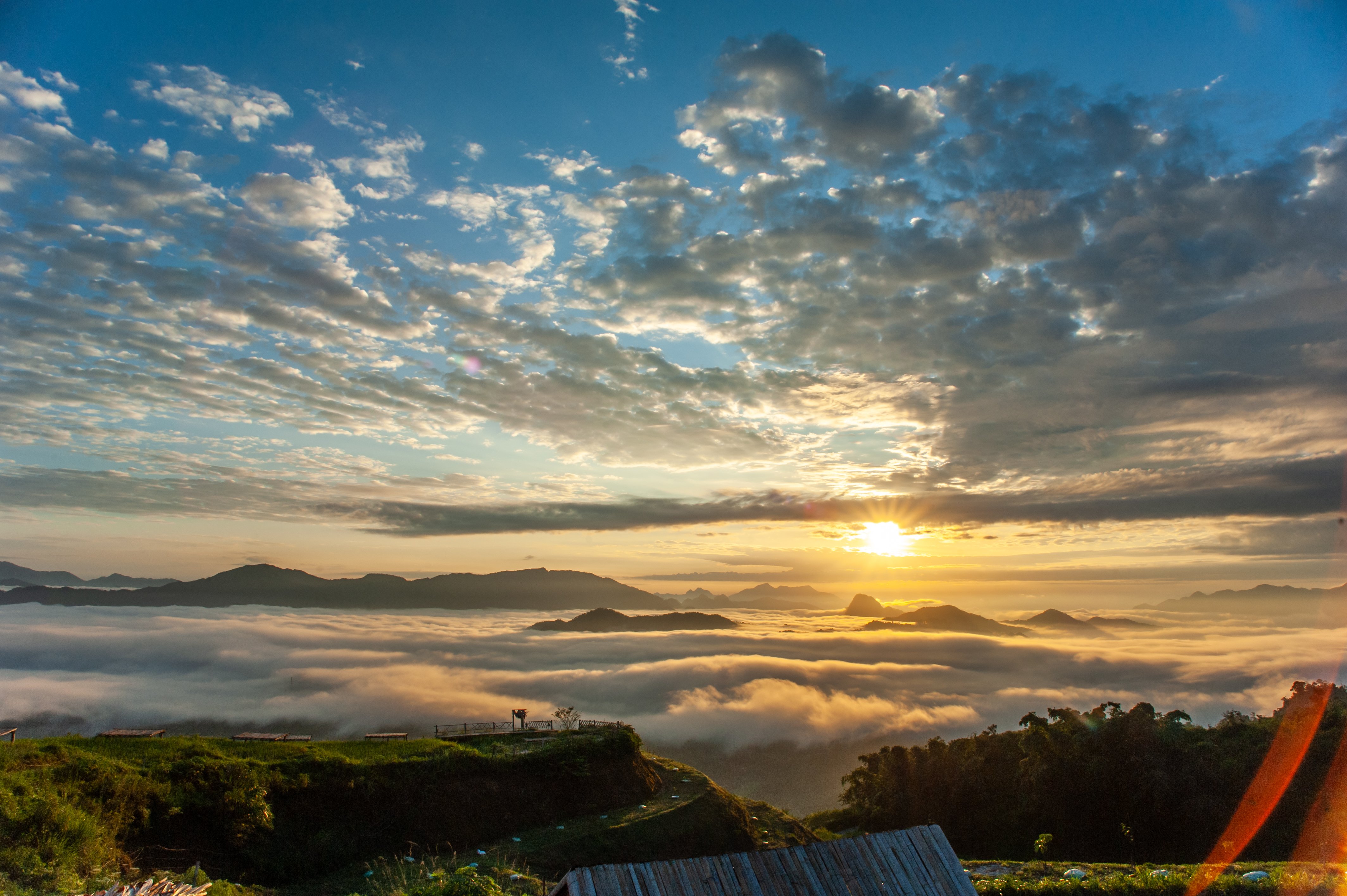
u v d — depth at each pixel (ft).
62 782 79.30
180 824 86.89
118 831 77.66
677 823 130.62
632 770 146.82
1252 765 148.87
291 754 114.93
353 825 106.01
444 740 143.84
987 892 61.21
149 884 49.42
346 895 87.76
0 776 71.51
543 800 129.49
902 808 205.16
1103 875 66.23
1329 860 114.32
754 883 37.09
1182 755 151.12
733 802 151.02
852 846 40.01
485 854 107.45
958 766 200.54
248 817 92.53
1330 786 132.57
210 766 96.99
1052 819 159.02
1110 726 157.17
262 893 85.25
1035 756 166.09
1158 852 143.43
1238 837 133.49
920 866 39.99
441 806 116.67
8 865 55.98
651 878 36.17
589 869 35.96
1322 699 160.66
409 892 50.55
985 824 180.55
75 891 53.93
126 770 88.74
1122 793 149.59
